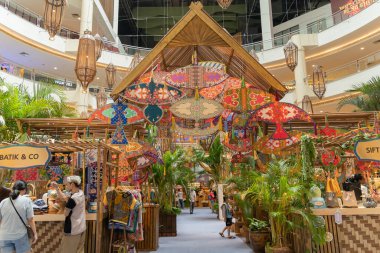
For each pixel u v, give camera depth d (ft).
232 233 30.32
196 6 17.40
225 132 22.22
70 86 51.78
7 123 24.17
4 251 11.81
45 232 15.07
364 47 51.39
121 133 17.35
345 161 18.29
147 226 22.52
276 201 18.37
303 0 79.10
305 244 16.56
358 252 15.15
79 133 26.53
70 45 50.60
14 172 18.15
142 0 80.64
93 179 16.12
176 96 16.58
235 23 82.79
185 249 22.70
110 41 62.08
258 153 24.41
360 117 22.84
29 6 54.39
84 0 50.96
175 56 21.31
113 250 16.02
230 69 22.26
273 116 16.81
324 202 15.80
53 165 17.84
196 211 58.18
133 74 17.69
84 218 13.82
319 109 57.16
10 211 12.05
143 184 26.12
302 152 16.34
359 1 47.19
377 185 17.74
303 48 52.75
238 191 28.63
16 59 52.08
